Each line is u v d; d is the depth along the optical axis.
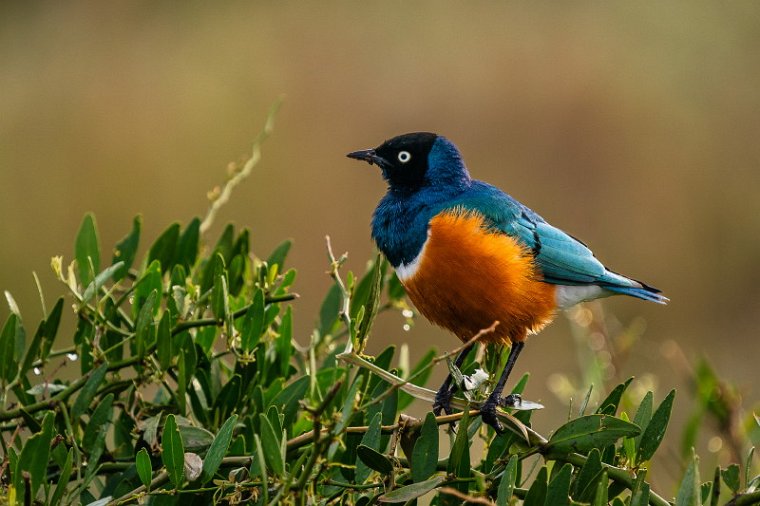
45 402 5.97
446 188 8.02
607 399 5.77
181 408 6.07
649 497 5.11
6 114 19.28
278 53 20.34
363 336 5.48
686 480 4.73
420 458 5.28
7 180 18.36
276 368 6.62
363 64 20.19
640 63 19.97
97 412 5.87
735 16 20.20
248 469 5.59
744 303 17.75
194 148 18.98
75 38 20.69
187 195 18.58
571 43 20.19
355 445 5.84
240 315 6.29
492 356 7.45
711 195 18.81
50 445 5.20
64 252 17.58
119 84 19.97
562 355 15.16
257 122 19.50
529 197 18.95
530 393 14.43
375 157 8.20
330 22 20.92
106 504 5.35
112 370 6.22
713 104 19.56
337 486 5.61
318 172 18.78
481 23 20.69
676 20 20.36
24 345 6.32
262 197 18.36
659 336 16.98
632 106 19.50
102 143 19.08
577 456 5.46
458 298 7.73
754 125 19.55
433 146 8.09
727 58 20.00
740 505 5.06
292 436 6.14
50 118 19.28
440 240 7.70
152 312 6.21
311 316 17.00
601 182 18.98
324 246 17.89
